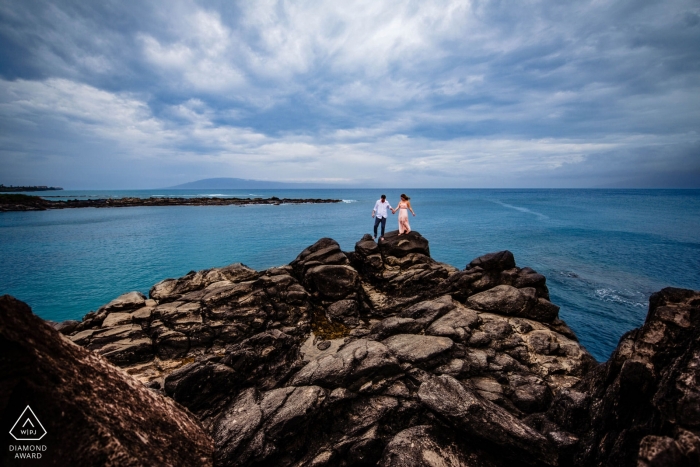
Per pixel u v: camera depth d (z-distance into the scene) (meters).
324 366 9.61
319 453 7.89
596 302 26.48
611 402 6.37
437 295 16.28
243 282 15.20
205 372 9.05
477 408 7.01
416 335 11.70
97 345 12.10
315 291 16.53
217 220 73.19
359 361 9.73
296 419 7.87
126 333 12.70
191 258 37.91
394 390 9.38
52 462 3.70
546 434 7.09
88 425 3.95
